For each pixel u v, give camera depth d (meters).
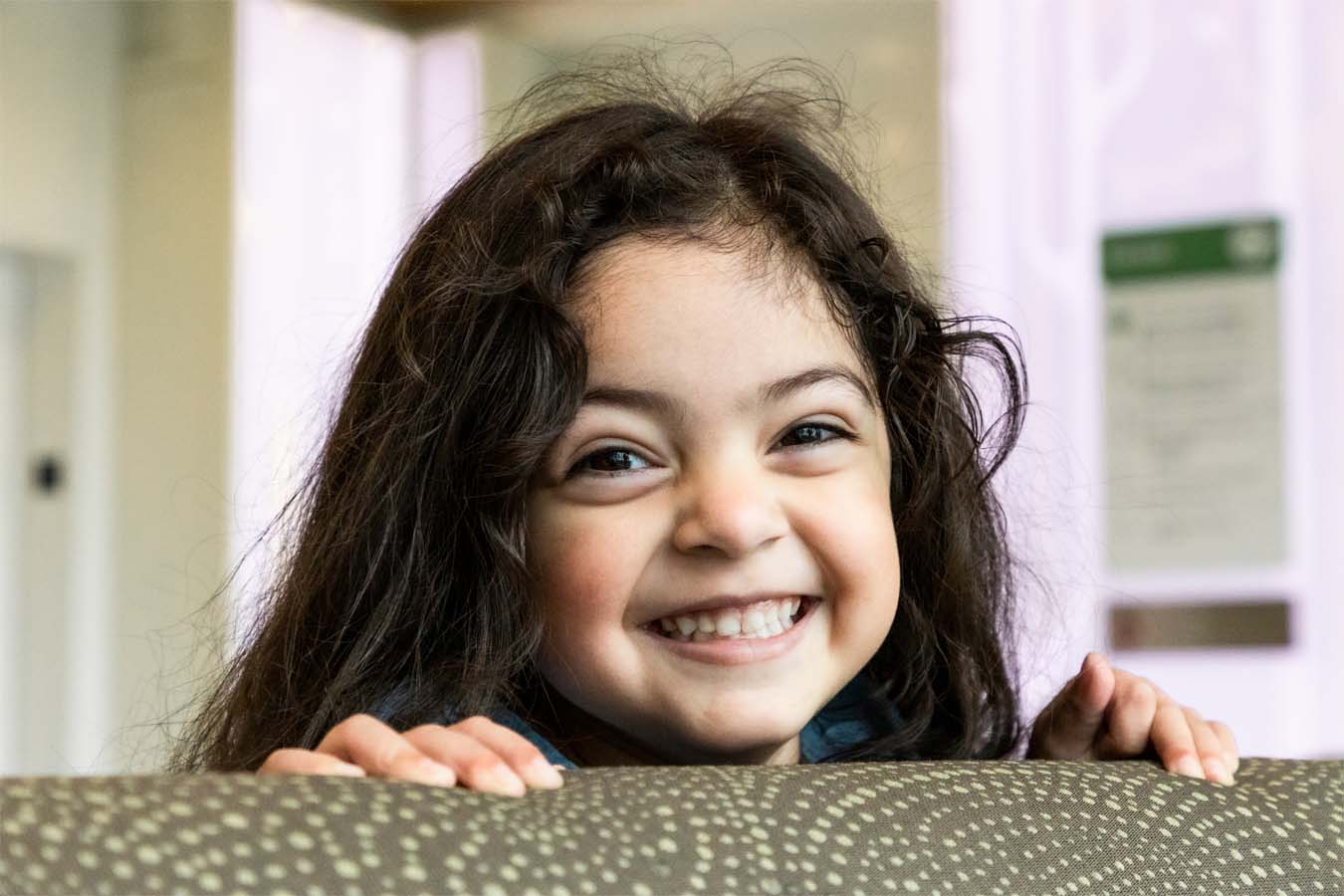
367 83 3.27
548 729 0.78
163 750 1.14
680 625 0.74
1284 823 0.48
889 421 0.88
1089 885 0.42
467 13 3.21
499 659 0.74
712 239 0.77
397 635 0.82
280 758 0.50
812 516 0.74
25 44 3.30
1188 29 2.78
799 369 0.74
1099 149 2.80
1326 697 2.68
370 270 3.23
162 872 0.32
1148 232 2.79
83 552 3.39
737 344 0.73
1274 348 2.73
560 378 0.73
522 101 1.17
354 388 0.89
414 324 0.84
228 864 0.33
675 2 3.02
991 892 0.41
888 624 0.78
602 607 0.73
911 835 0.41
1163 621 2.74
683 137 0.85
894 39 2.88
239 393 3.30
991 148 2.83
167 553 3.35
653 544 0.72
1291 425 2.72
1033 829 0.43
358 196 3.26
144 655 3.36
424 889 0.34
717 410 0.72
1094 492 2.76
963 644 0.96
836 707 0.93
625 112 0.88
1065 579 2.23
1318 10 2.72
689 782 0.41
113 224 3.42
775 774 0.43
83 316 3.40
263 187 3.31
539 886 0.35
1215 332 2.75
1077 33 2.82
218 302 3.31
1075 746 0.78
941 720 0.96
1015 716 0.99
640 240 0.76
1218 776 0.52
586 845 0.37
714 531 0.70
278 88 3.31
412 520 0.82
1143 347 2.78
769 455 0.75
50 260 3.40
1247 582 2.72
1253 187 2.75
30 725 3.41
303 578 0.87
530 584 0.74
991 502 1.03
